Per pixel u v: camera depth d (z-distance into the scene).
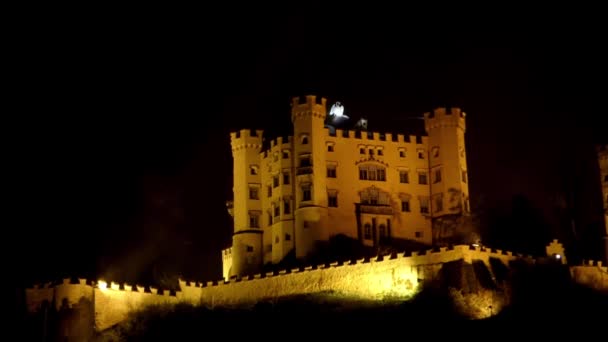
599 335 98.62
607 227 126.94
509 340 99.25
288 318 111.56
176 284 135.75
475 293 109.69
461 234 137.12
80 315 111.81
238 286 123.44
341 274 118.31
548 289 114.50
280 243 138.50
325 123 148.75
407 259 115.00
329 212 137.50
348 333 105.00
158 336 109.44
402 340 101.81
